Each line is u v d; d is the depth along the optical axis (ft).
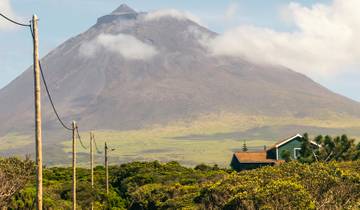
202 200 175.32
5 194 164.86
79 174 331.36
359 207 133.49
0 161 171.83
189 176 286.05
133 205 248.11
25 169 173.27
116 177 319.68
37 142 102.12
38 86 101.96
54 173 328.29
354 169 176.24
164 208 205.57
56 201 209.77
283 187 131.64
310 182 140.15
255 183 148.15
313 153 246.68
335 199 137.59
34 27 100.94
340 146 244.63
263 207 129.59
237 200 137.18
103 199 240.53
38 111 102.12
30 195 178.19
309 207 128.57
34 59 101.45
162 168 331.98
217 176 266.98
